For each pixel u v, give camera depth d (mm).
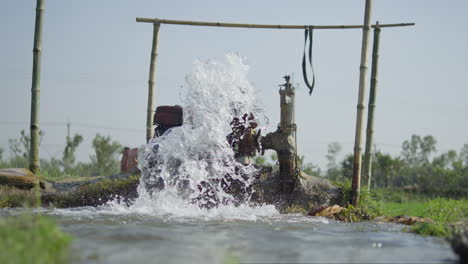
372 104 12688
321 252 6254
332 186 11398
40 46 11625
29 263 4551
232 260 5336
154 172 10672
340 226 8578
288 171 10875
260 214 9836
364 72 11047
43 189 11250
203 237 6871
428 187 35312
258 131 10781
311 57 11953
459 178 36469
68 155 23906
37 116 11609
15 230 5207
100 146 25891
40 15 11609
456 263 5758
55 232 5305
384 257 6055
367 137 12680
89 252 5566
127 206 10398
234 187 10672
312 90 11945
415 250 6520
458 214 12211
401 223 9328
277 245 6578
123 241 6305
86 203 10828
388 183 40094
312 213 9969
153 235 6801
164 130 11430
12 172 11070
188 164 10508
